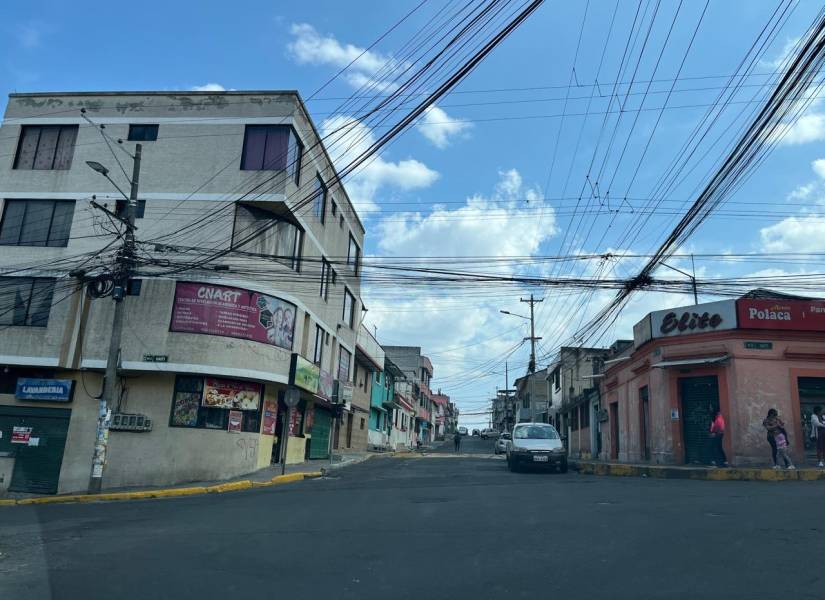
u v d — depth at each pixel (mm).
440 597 5621
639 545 7383
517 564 6680
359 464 26766
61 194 20516
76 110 21234
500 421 105062
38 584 6395
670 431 20359
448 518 9766
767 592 5512
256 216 20453
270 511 11273
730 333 18812
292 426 24094
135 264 17031
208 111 20891
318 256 24484
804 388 18484
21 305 19812
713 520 8797
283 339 21062
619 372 26875
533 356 40719
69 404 19219
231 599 5719
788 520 8703
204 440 18828
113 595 5941
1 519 11719
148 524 10328
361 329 36000
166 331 18922
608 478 17344
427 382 80812
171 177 20391
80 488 18516
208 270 18781
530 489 13734
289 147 20500
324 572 6578
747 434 18062
